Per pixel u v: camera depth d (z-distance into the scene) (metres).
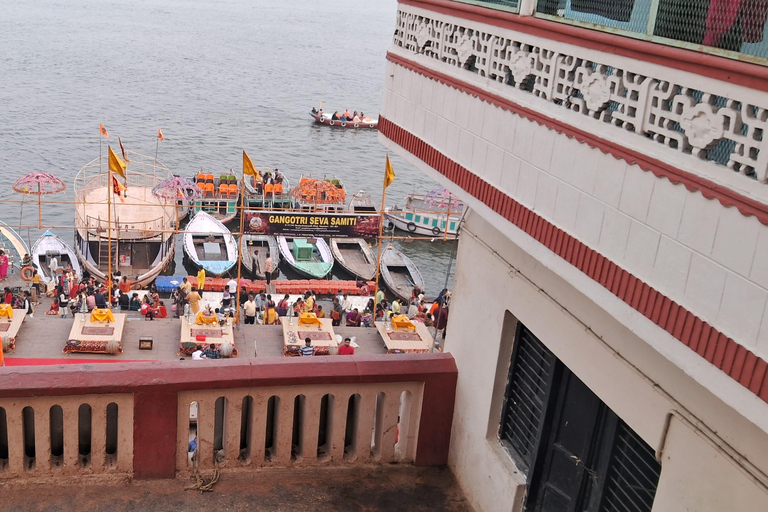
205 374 6.44
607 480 5.45
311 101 93.00
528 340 6.32
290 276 43.78
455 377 7.16
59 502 6.28
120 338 24.48
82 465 6.59
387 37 173.62
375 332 27.80
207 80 100.00
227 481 6.71
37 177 33.34
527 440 6.34
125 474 6.60
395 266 43.75
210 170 62.91
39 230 48.34
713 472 4.18
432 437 7.29
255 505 6.50
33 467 6.49
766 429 3.39
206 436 6.70
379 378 6.82
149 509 6.32
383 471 7.18
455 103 6.18
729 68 3.60
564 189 4.80
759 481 3.88
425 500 6.91
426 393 7.12
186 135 72.12
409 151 7.07
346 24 198.50
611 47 4.37
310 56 130.62
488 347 6.63
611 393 5.02
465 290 7.12
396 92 7.39
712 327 3.69
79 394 6.22
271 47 138.38
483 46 5.76
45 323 25.16
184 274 42.62
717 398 4.15
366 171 66.31
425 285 44.75
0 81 88.31
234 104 86.88
